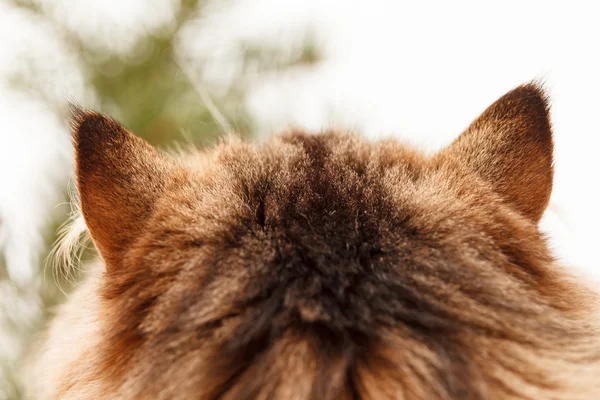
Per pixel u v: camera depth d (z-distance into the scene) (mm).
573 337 466
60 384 500
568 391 448
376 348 445
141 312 467
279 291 453
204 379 448
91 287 509
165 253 469
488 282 456
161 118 665
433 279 454
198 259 462
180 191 482
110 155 480
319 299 451
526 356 449
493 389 443
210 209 473
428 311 449
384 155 498
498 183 489
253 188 478
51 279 629
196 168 499
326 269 454
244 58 708
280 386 441
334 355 444
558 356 454
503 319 453
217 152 518
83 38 670
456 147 499
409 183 480
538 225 495
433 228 465
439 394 438
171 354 453
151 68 690
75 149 480
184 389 447
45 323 613
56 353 520
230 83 709
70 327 518
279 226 464
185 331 454
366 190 474
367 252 459
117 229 478
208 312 453
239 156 502
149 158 487
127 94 676
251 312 451
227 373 448
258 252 460
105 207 479
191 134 646
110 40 680
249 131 680
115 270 478
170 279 465
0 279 621
